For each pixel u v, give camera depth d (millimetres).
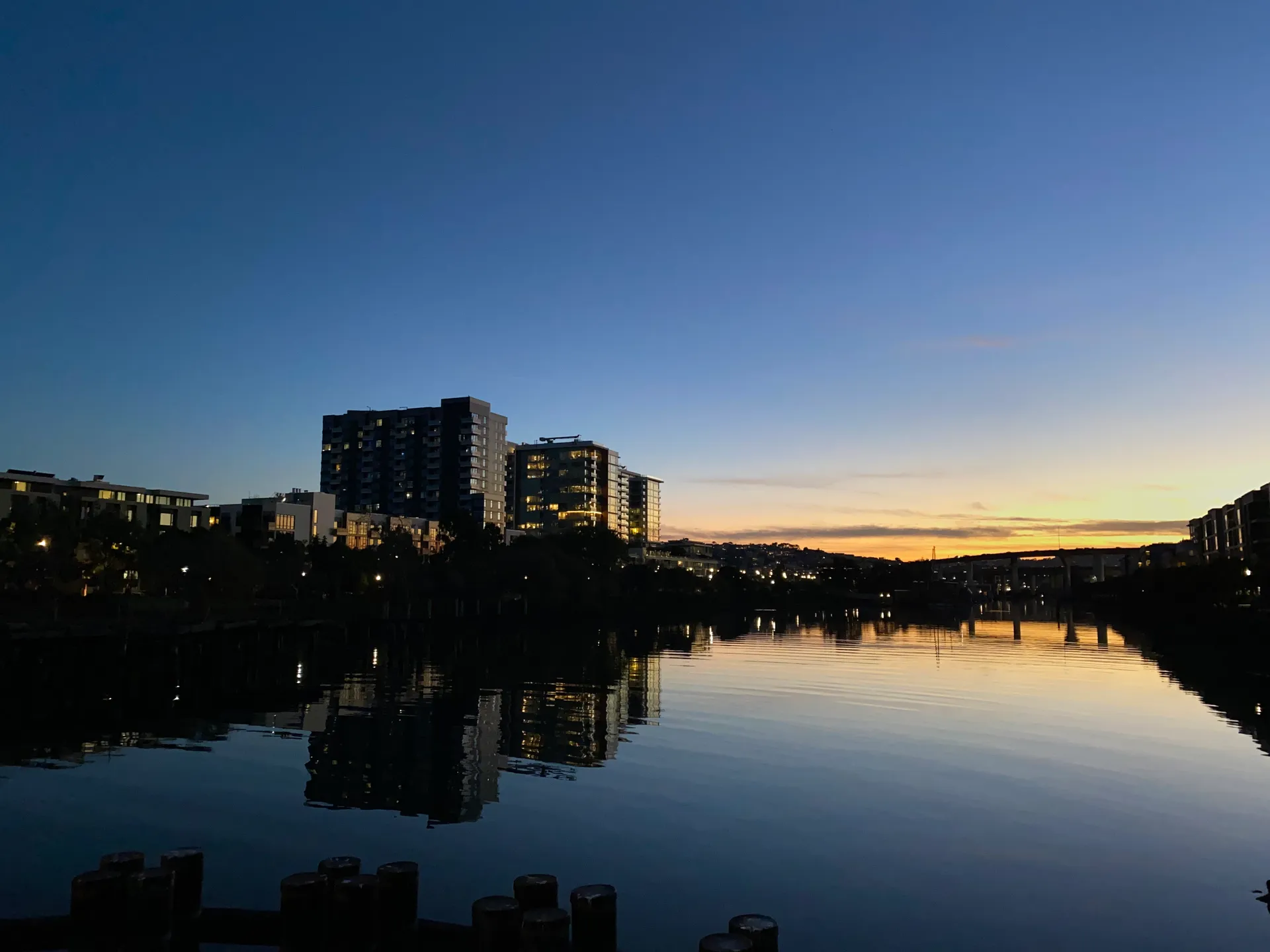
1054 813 22234
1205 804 23109
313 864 17984
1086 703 42188
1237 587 118750
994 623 143000
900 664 63312
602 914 9930
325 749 29797
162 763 27375
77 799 22828
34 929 11945
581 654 74375
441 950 11367
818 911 15969
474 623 124438
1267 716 37844
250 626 79625
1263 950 14539
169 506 158250
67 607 84875
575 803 22859
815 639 96375
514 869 17875
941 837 20250
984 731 33812
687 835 20234
